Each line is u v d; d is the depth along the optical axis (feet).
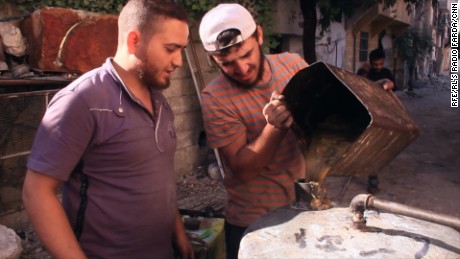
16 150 12.00
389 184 17.72
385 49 48.98
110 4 14.80
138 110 5.32
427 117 36.24
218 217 7.72
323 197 5.08
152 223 5.47
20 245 10.36
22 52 12.57
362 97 4.58
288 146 6.23
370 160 4.89
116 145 5.10
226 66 5.70
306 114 5.65
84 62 12.98
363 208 4.39
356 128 5.47
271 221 4.74
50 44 12.22
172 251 6.19
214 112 6.06
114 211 5.23
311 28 21.34
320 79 5.29
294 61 6.46
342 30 33.99
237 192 6.55
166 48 5.14
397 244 4.14
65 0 13.80
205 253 6.61
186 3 16.70
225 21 5.36
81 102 4.91
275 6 21.18
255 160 5.57
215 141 6.12
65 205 5.35
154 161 5.44
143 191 5.31
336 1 21.03
